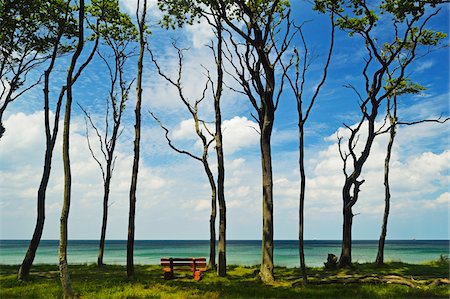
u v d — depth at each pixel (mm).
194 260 20391
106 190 28000
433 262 27094
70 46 25094
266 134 20750
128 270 19562
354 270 22375
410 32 24516
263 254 19656
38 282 17875
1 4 21703
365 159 23656
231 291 15141
